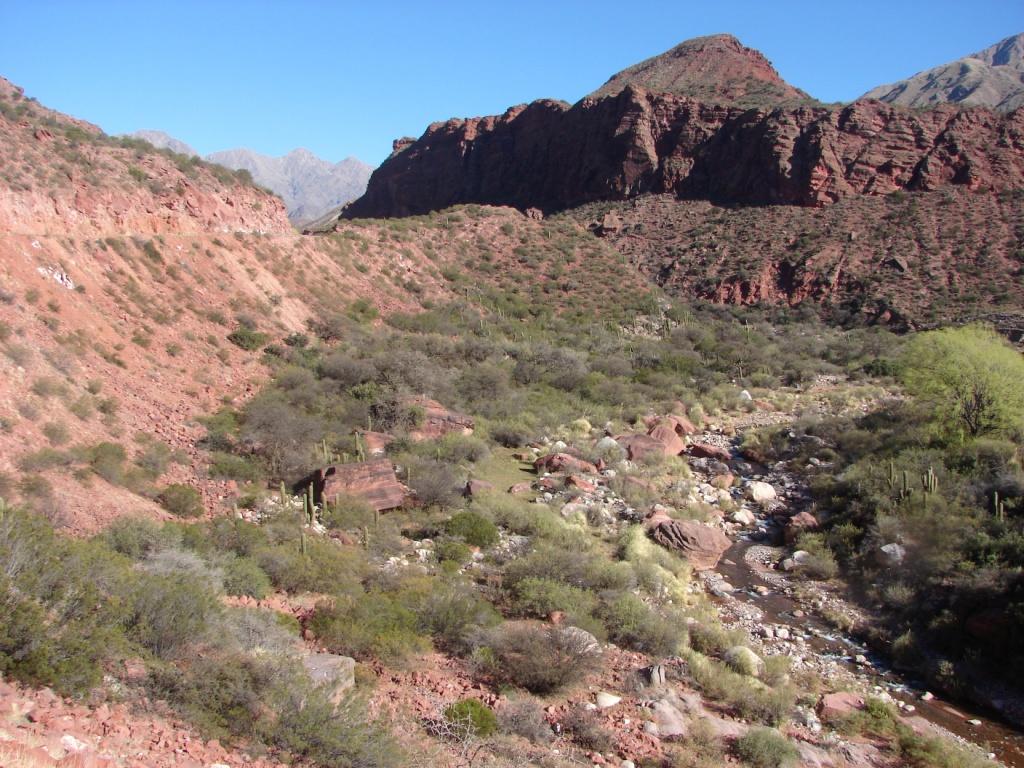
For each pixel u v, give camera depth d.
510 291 53.59
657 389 37.69
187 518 15.30
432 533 17.06
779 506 22.70
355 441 21.98
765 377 42.47
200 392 22.31
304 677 7.48
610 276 61.09
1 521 7.17
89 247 23.91
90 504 13.37
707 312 63.78
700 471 26.42
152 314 24.02
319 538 15.12
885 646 14.42
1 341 16.44
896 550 17.12
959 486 19.09
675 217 85.06
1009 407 22.47
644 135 96.38
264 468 19.73
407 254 50.53
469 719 8.13
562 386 36.53
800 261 67.56
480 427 27.39
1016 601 13.62
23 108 27.81
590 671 10.79
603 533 19.06
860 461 23.62
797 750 9.53
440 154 142.25
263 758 6.34
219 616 8.41
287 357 27.88
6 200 21.52
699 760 8.81
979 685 12.70
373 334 34.91
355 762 6.65
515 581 13.93
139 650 7.07
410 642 10.41
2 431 13.91
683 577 17.16
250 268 32.34
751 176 84.00
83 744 5.32
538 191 116.19
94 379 18.66
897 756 10.23
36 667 5.82
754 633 14.73
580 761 8.45
